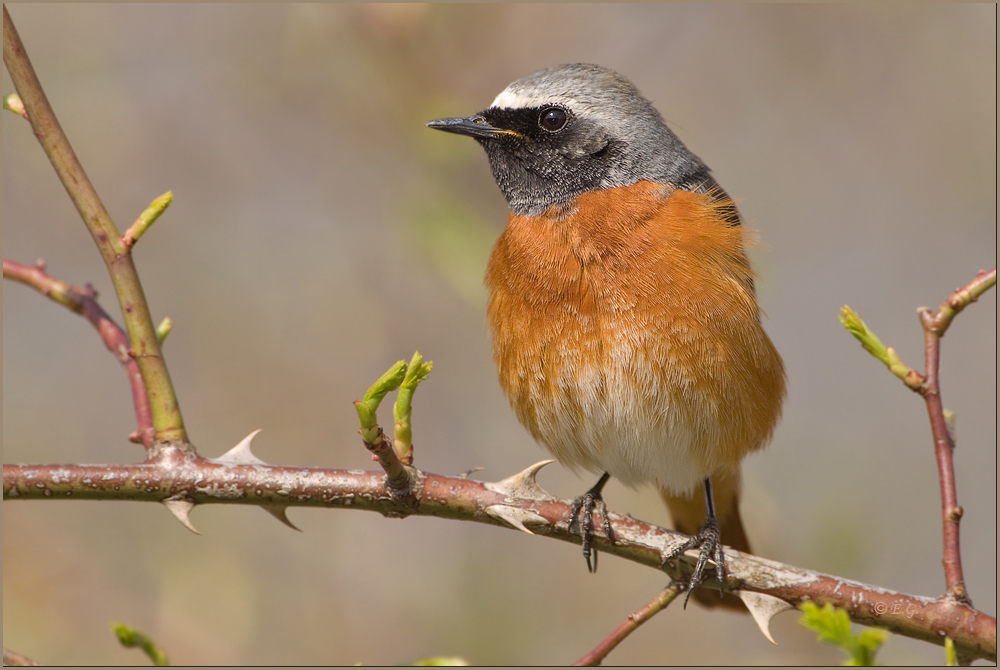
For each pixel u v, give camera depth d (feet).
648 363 25.62
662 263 25.67
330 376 45.06
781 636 39.60
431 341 45.68
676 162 28.84
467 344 45.80
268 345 45.42
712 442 26.53
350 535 44.34
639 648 42.34
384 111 42.65
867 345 20.84
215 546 43.11
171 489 20.45
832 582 21.68
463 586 43.11
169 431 20.88
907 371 20.72
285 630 41.65
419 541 44.68
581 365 26.13
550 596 43.45
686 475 27.94
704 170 29.91
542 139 28.37
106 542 42.63
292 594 42.57
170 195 20.72
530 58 42.98
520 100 28.71
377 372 45.19
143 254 45.75
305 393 44.73
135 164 45.39
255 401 44.52
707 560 22.34
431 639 41.81
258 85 45.19
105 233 20.72
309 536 44.11
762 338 26.78
